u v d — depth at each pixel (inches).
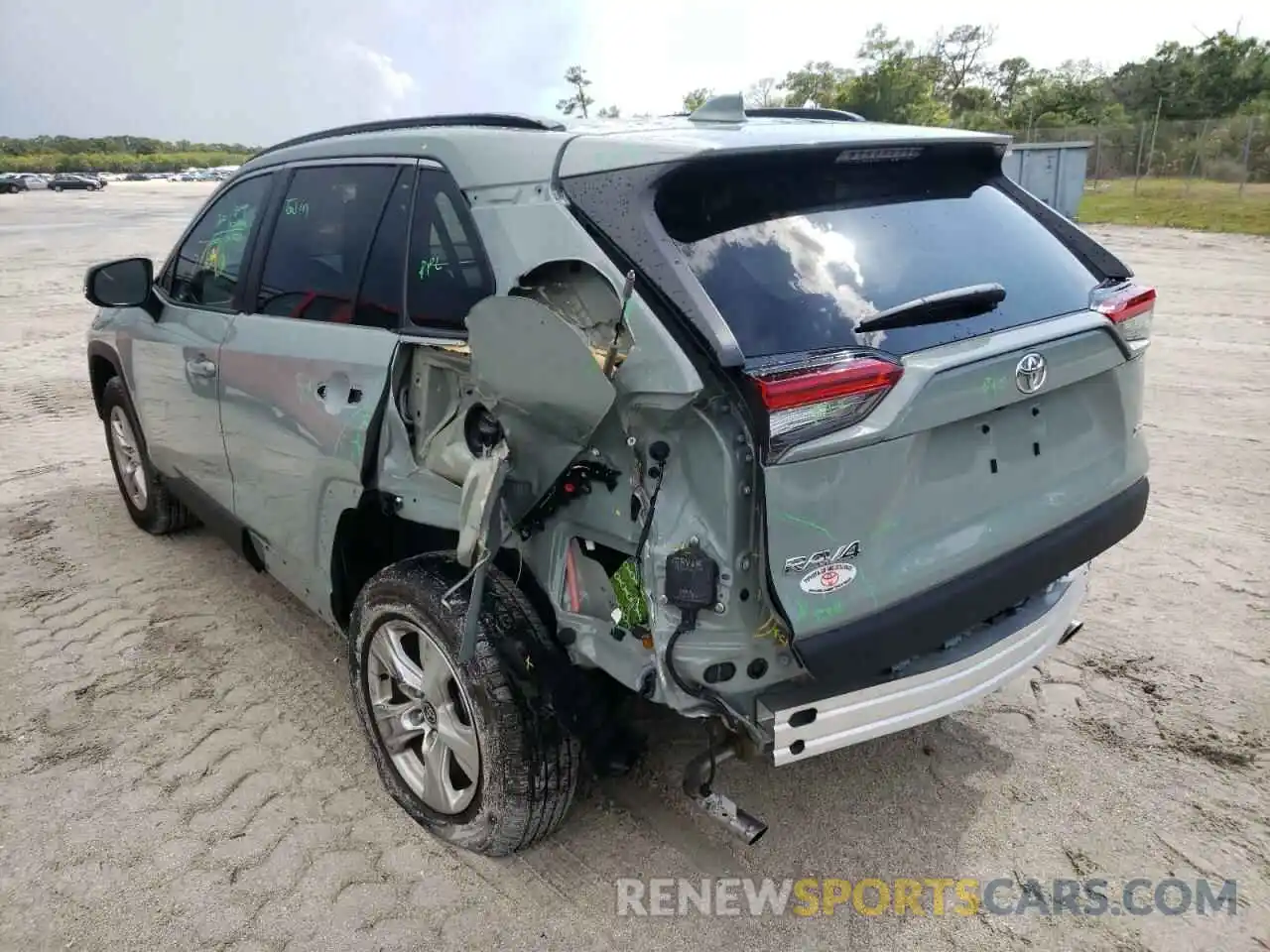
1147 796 113.6
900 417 82.2
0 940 94.7
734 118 104.3
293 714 133.2
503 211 96.5
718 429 80.4
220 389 141.0
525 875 103.2
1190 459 228.2
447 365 101.5
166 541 193.0
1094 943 93.5
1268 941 93.0
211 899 99.9
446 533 113.8
